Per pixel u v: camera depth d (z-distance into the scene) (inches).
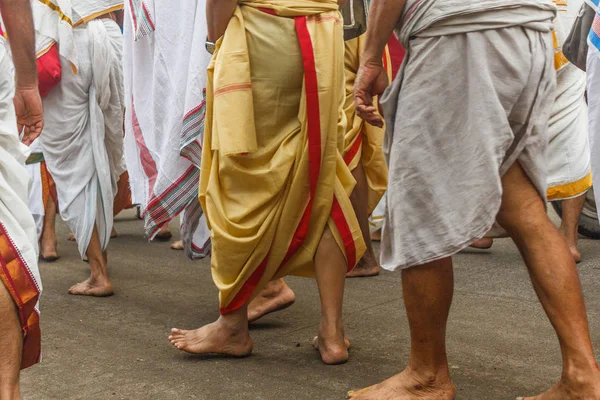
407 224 107.0
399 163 107.1
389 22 110.0
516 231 106.8
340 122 138.3
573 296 102.7
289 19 131.8
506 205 106.7
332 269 136.9
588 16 135.0
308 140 132.1
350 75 183.2
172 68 166.2
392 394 112.4
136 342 150.8
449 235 104.6
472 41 102.3
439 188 105.2
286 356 139.8
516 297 172.2
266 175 132.3
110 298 183.0
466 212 103.7
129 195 213.0
